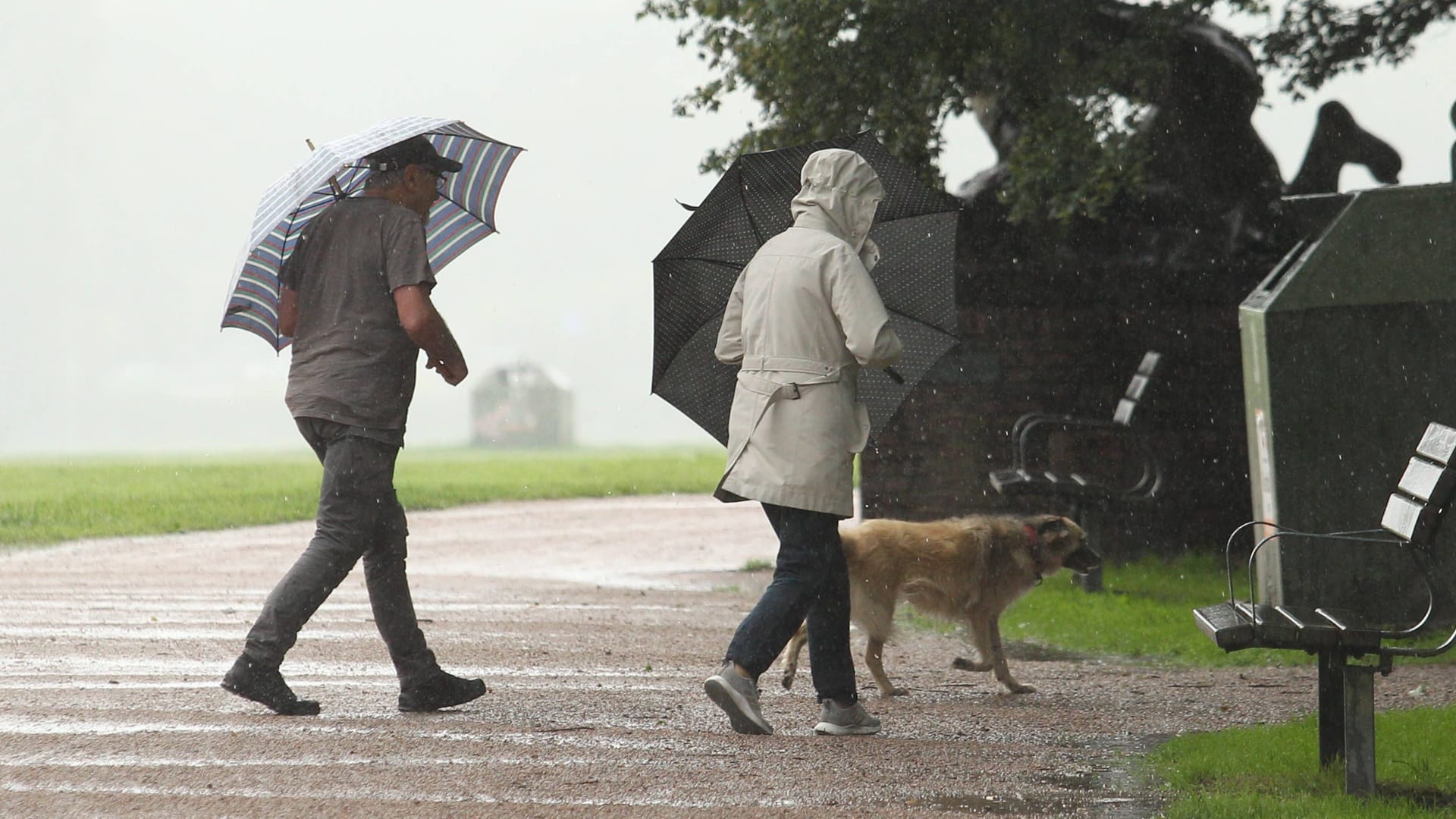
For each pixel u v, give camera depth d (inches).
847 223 604.7
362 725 599.5
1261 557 932.0
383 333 624.4
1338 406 900.6
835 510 578.6
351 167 670.5
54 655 776.9
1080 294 1379.2
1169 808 486.0
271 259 666.2
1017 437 1269.7
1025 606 1069.8
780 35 1253.1
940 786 517.0
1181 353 1379.2
